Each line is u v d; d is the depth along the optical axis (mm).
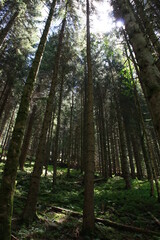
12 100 19406
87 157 5602
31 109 15773
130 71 7227
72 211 6168
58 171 20172
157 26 6008
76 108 24016
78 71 16312
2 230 2584
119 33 9062
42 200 7715
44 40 5434
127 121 18500
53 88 7496
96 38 9391
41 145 6176
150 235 4723
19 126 3652
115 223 5215
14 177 3148
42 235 4172
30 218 4926
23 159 15477
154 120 1937
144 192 9570
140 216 6176
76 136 28188
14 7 10359
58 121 13086
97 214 6301
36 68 4719
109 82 16594
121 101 17344
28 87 4262
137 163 18422
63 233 4461
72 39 10508
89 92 6527
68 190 10797
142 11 5484
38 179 5648
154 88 2033
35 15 11547
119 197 8695
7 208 2801
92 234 4344
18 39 12406
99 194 9633
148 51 2430
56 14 7945
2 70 14117
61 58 12008
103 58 15750
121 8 3314
